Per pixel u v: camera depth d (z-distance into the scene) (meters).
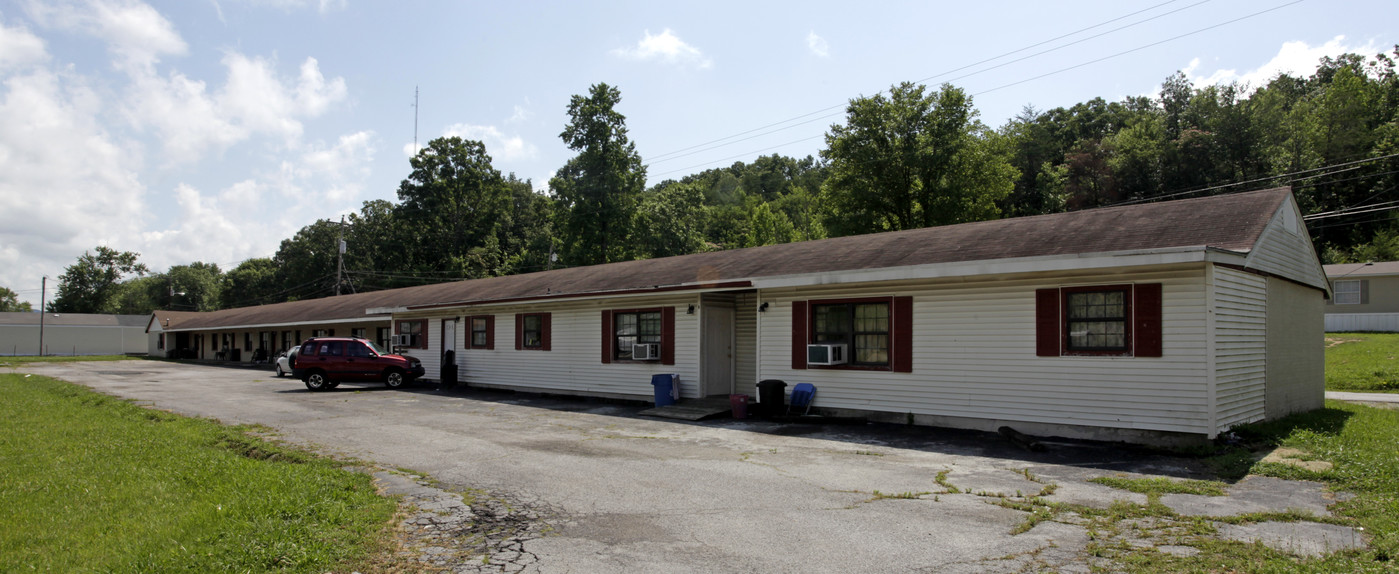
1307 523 6.36
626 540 6.12
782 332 15.10
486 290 24.92
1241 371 11.09
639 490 7.98
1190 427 10.21
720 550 5.83
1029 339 11.84
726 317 17.47
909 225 44.91
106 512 6.95
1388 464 8.22
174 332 57.59
